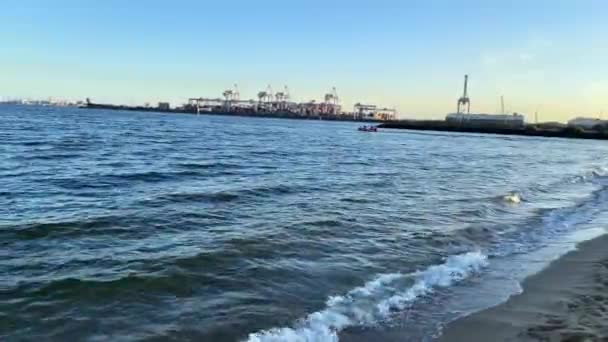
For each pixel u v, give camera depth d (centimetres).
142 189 1703
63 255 923
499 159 4328
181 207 1388
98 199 1495
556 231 1348
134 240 1039
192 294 763
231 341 625
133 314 686
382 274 897
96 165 2433
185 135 6038
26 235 1047
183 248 980
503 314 730
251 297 760
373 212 1452
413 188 2031
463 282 877
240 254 955
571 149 7181
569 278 915
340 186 1970
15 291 741
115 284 782
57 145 3566
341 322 689
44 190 1647
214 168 2445
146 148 3697
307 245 1050
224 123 13025
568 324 691
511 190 2127
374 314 721
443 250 1084
